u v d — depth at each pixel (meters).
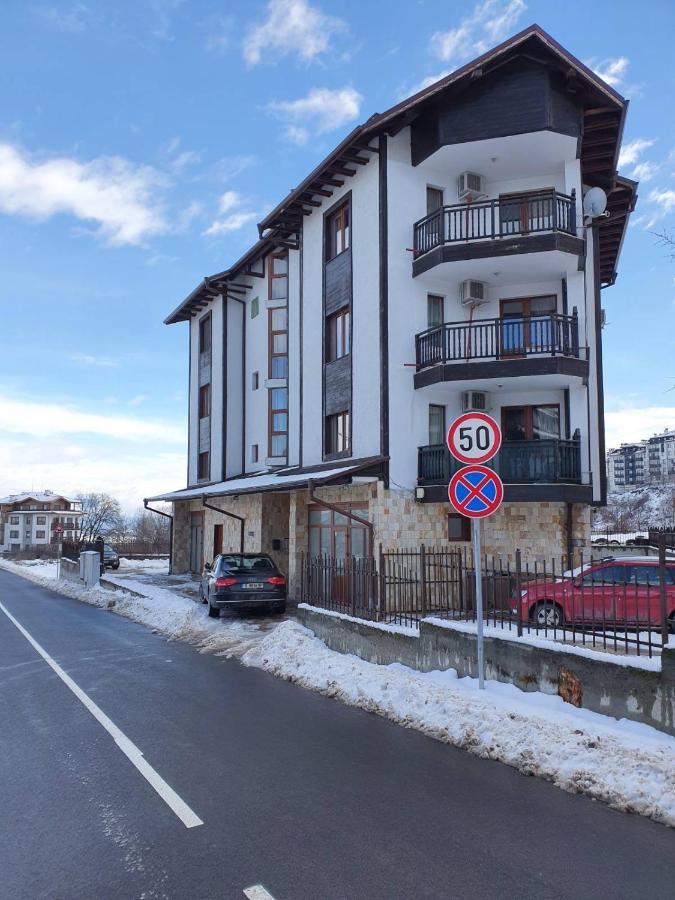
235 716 7.28
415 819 4.57
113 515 90.81
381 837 4.30
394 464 16.23
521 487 15.23
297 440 21.41
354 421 17.59
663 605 6.22
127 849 4.16
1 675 9.66
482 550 16.33
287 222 21.08
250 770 5.57
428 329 16.66
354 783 5.25
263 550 21.61
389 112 16.16
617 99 15.80
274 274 23.89
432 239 16.59
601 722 6.08
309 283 20.45
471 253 15.94
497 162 16.94
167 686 8.80
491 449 7.64
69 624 15.53
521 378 15.73
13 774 5.52
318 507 18.84
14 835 4.38
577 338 16.11
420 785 5.20
